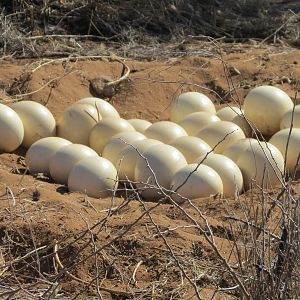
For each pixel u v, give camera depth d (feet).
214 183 26.45
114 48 46.78
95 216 24.20
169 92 39.42
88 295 20.67
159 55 45.09
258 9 54.85
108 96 38.99
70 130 32.07
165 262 21.86
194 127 31.63
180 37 49.49
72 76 39.40
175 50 46.21
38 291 20.40
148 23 50.80
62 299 20.34
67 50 44.75
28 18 48.14
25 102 32.42
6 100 36.37
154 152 27.53
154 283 21.17
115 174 27.58
